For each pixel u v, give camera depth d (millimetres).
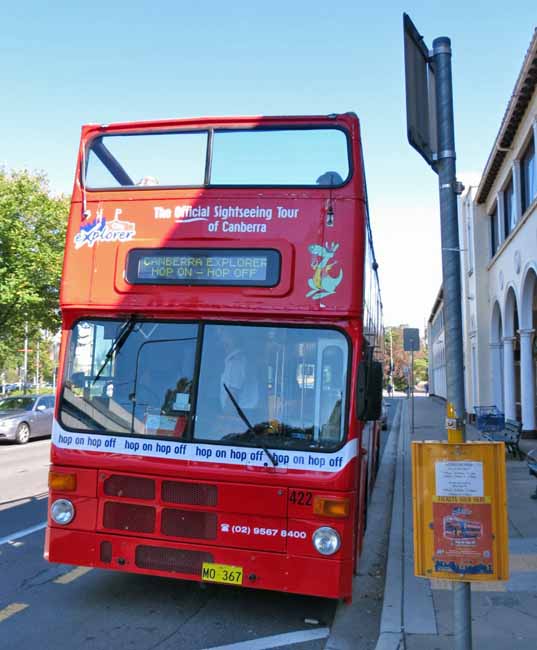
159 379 5270
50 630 5035
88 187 5688
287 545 4789
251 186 5340
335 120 5363
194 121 5625
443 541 3799
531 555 7004
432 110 4082
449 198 3939
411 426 24969
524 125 16672
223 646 4785
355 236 5121
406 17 3854
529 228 16188
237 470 4902
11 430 19734
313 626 5246
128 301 5398
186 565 4961
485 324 24109
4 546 7586
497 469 3799
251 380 5082
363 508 6836
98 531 5176
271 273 5160
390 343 63156
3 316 24688
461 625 3793
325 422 4906
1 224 22578
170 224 5422
